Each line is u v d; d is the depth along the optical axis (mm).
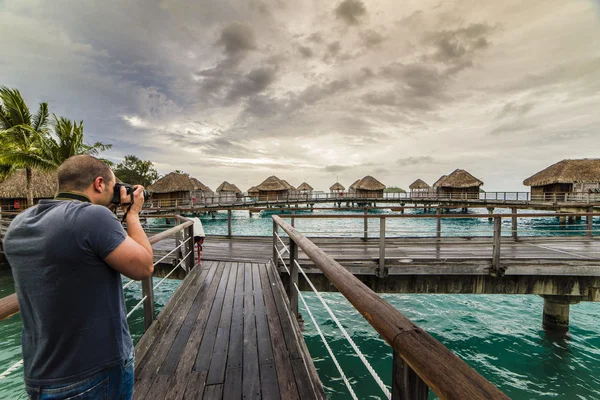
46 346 937
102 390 991
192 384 2221
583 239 8617
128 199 1230
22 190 19047
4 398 4199
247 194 57156
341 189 59781
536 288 5430
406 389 799
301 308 6914
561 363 4773
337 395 4188
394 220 27766
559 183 27578
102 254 949
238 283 4793
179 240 6871
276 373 2355
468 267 5430
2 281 9859
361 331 5844
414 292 5539
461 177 38250
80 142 17125
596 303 6965
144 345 2676
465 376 546
